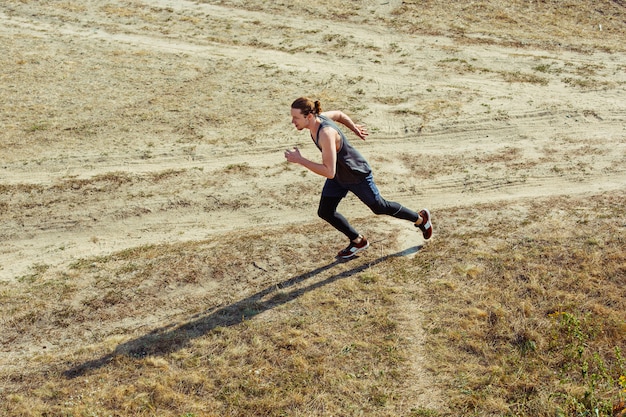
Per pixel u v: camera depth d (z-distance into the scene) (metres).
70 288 6.48
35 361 5.35
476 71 13.27
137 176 9.38
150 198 8.85
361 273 6.22
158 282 6.38
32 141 10.55
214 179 9.30
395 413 4.48
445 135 10.49
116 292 6.29
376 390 4.70
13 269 7.29
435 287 5.88
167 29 15.60
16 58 13.84
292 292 6.00
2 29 15.52
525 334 5.12
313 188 8.98
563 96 11.82
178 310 5.94
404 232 7.05
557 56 13.99
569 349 4.90
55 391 4.90
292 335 5.36
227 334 5.43
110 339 5.54
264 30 15.52
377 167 9.51
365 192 5.82
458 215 7.49
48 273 7.05
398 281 6.04
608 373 4.67
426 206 8.35
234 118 11.24
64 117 11.37
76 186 9.12
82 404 4.74
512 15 16.22
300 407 4.58
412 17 16.09
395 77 13.04
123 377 5.02
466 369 4.85
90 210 8.60
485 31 15.36
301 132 10.67
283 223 8.16
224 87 12.52
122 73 13.20
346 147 5.57
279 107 11.63
